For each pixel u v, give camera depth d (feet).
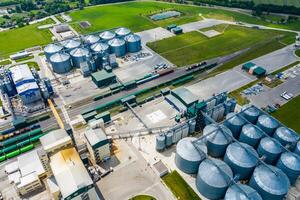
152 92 431.02
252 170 276.21
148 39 600.80
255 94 419.54
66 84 453.17
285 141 306.14
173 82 454.40
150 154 320.70
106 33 574.56
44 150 273.33
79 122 364.79
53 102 410.72
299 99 407.44
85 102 410.93
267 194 252.21
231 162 280.31
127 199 271.90
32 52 558.97
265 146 294.87
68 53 509.35
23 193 275.39
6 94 416.05
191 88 436.76
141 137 344.69
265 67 490.08
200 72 481.05
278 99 408.67
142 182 288.71
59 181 245.45
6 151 328.08
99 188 283.18
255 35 613.11
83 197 247.29
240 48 556.92
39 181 280.92
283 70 480.64
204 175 265.75
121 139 341.41
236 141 296.51
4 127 367.45
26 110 390.83
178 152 291.79
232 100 370.12
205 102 347.56
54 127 364.99
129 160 312.91
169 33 628.69
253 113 338.75
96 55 480.23
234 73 474.49
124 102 394.73
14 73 431.43
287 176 277.85
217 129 309.83
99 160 307.58
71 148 281.33
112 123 367.66
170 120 371.35
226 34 620.49
